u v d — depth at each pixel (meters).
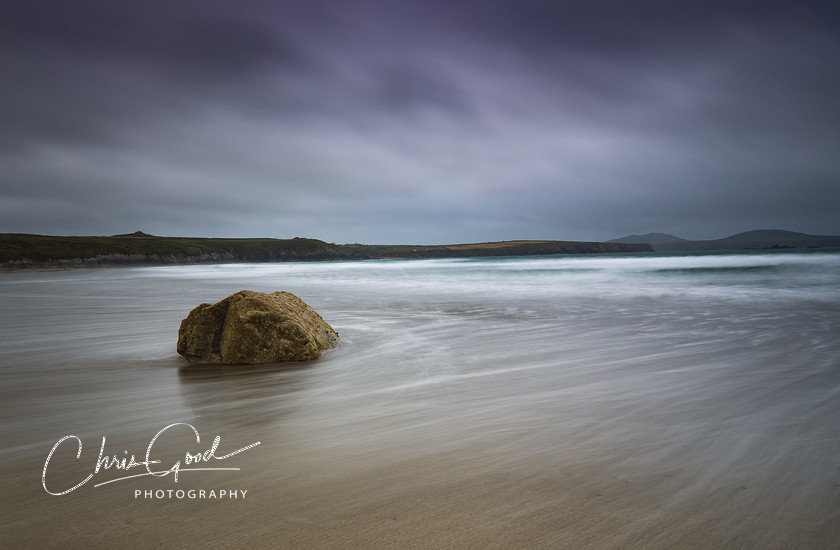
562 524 2.61
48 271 66.25
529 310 13.92
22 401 5.35
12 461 3.58
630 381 5.89
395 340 9.34
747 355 7.39
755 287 19.69
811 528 2.55
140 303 17.31
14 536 2.54
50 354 8.23
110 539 2.50
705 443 3.80
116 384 6.17
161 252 121.75
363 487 3.07
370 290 22.69
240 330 7.51
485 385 5.82
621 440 3.89
